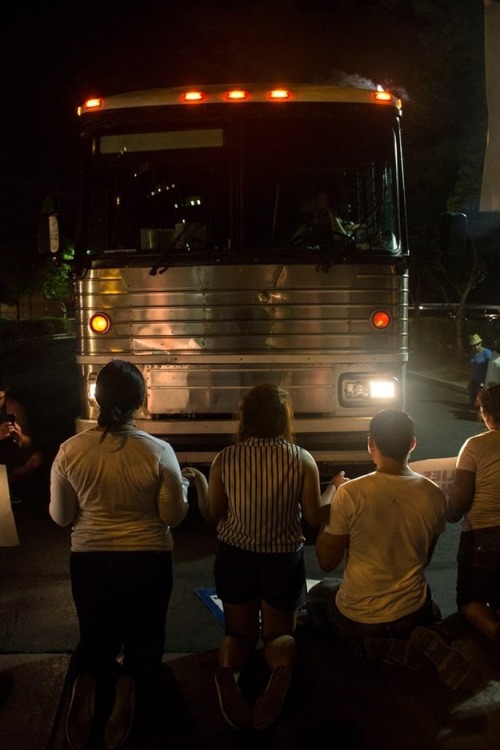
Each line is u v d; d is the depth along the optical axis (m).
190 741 3.39
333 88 6.19
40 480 8.50
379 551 3.81
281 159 6.18
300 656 4.08
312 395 6.13
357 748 3.32
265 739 3.39
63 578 5.47
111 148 6.26
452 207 18.80
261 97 6.15
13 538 4.25
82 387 6.27
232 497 3.76
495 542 4.25
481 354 13.23
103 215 6.27
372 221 6.17
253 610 3.87
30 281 44.16
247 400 3.88
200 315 6.11
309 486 3.82
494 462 4.23
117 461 3.52
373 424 3.91
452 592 5.20
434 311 28.20
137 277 6.13
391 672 3.92
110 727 3.33
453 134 20.48
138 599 3.60
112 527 3.57
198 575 5.54
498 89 5.18
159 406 6.17
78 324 6.29
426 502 3.83
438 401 15.70
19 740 3.41
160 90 6.24
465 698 3.69
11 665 4.09
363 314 6.09
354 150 6.20
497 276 28.11
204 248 6.12
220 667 3.52
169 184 6.21
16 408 6.40
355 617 3.87
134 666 3.63
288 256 6.05
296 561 3.82
